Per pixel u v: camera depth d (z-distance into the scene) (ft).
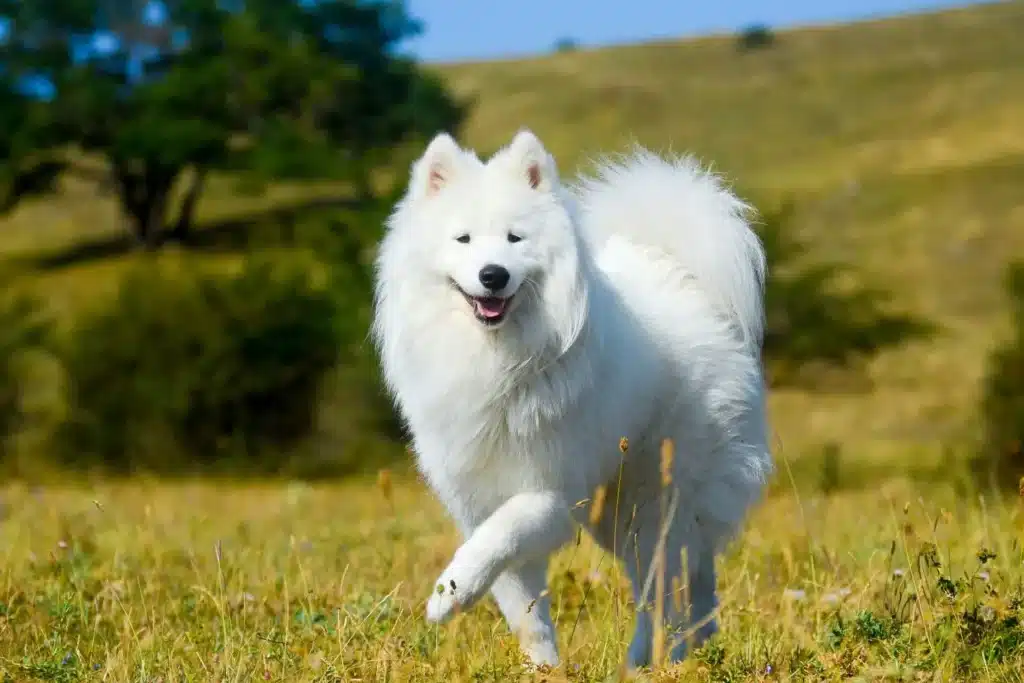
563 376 16.83
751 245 20.45
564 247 16.98
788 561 21.48
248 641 16.89
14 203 162.09
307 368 65.41
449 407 17.06
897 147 185.37
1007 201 148.77
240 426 64.54
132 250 160.04
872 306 102.78
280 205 183.42
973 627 15.96
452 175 17.57
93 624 19.03
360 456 63.41
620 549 19.11
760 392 20.08
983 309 116.06
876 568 21.29
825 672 15.03
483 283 16.14
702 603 19.42
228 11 163.22
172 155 147.54
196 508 42.22
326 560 25.81
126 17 163.53
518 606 17.33
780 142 202.69
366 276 68.23
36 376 67.36
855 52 248.52
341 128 164.76
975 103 202.69
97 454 63.41
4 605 19.47
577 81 246.47
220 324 64.75
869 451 67.97
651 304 19.06
